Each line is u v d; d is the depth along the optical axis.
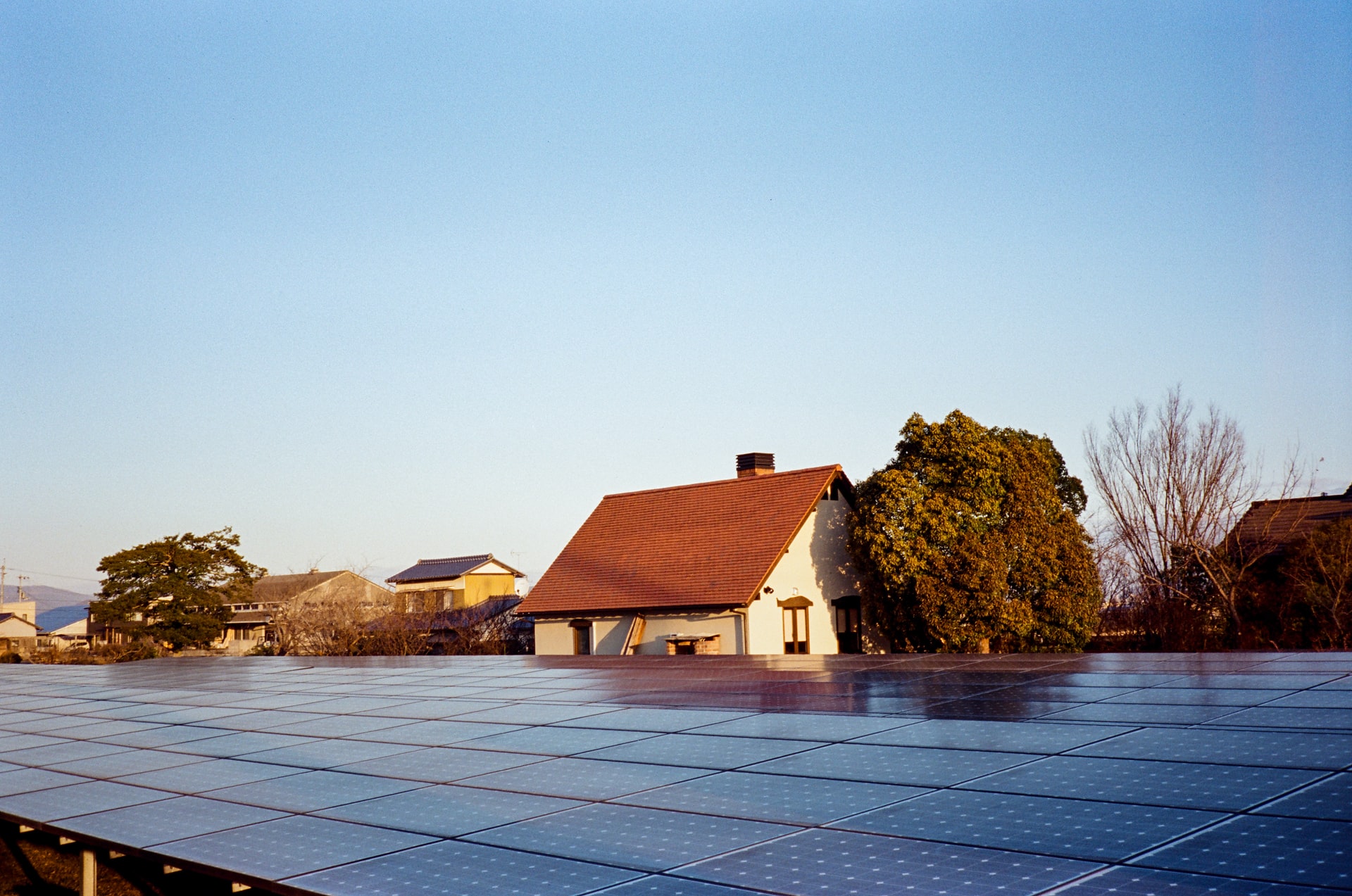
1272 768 5.09
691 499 40.16
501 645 47.88
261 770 7.23
